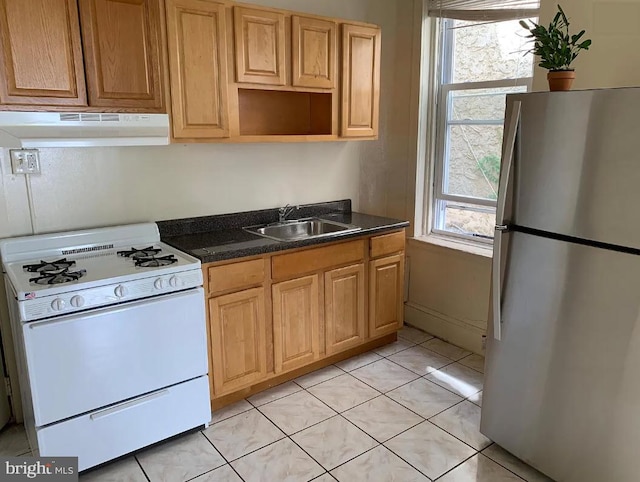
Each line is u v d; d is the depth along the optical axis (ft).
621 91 5.37
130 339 6.91
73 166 8.16
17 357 7.57
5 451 7.54
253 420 8.32
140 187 8.87
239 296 8.30
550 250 6.32
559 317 6.35
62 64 6.72
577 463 6.47
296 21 8.98
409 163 11.83
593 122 5.66
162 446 7.63
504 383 7.23
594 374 6.10
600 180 5.69
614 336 5.83
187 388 7.63
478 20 10.05
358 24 9.87
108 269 7.14
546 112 6.12
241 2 8.72
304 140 9.60
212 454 7.45
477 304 10.78
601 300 5.89
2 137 6.44
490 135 10.51
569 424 6.47
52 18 6.56
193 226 9.50
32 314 6.16
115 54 7.11
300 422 8.27
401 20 11.48
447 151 11.53
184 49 7.80
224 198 9.87
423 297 12.07
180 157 9.20
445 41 11.13
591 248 5.89
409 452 7.50
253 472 7.06
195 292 7.47
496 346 7.27
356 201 11.96
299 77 9.21
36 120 6.59
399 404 8.79
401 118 11.86
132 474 7.02
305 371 9.86
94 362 6.64
